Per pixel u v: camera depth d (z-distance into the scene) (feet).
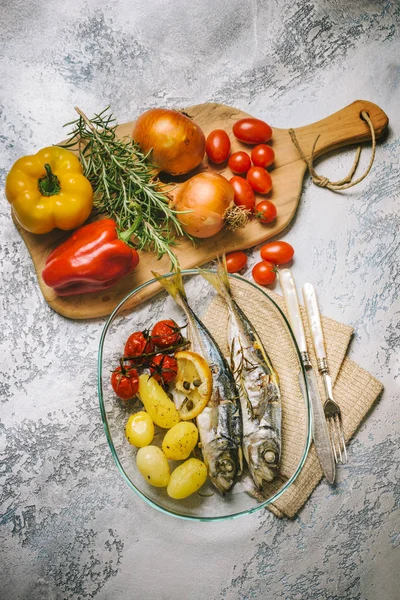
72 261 4.47
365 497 4.72
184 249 4.91
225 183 4.61
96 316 4.88
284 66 5.35
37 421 4.82
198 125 5.15
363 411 4.66
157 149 4.66
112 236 4.48
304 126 5.15
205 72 5.34
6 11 5.31
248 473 4.42
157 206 4.64
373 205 5.18
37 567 4.65
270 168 5.07
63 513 4.71
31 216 4.53
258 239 4.96
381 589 4.67
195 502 4.49
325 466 4.57
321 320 4.78
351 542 4.69
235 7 5.41
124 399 4.50
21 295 4.96
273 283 5.07
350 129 5.12
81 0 5.34
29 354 4.90
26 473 4.75
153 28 5.38
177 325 4.76
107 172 4.68
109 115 4.96
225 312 4.69
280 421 4.41
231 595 4.64
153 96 5.31
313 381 4.65
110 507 4.71
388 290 5.06
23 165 4.54
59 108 5.25
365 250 5.11
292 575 4.66
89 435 4.81
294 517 4.68
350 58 5.36
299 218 5.14
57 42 5.31
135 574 4.65
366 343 4.97
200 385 4.32
